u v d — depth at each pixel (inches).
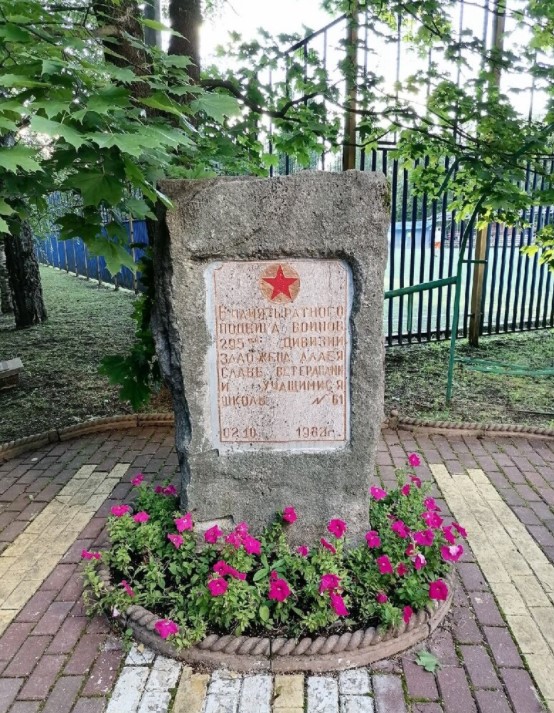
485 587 109.8
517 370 244.5
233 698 85.2
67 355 291.1
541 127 189.6
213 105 94.3
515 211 210.8
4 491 149.6
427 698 85.2
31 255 361.4
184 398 108.3
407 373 253.9
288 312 106.3
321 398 110.2
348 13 187.5
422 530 108.6
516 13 177.8
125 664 92.0
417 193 242.5
